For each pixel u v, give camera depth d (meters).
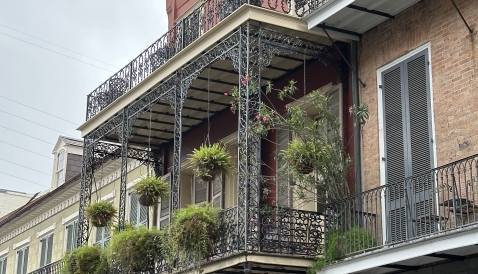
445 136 11.09
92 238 21.19
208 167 12.95
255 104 12.14
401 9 12.18
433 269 10.62
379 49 12.49
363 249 10.87
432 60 11.54
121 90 16.31
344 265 11.05
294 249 11.78
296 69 14.16
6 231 28.75
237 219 11.88
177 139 13.91
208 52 13.24
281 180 13.77
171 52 14.86
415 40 11.88
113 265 14.84
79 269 15.41
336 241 11.43
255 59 12.59
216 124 16.58
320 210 13.15
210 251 12.27
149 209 18.56
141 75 15.66
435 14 11.62
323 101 12.25
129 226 15.59
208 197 16.69
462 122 10.87
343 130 12.82
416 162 11.48
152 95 15.05
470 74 10.89
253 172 11.84
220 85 14.99
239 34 12.37
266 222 11.78
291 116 12.37
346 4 11.94
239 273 12.48
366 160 12.33
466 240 9.29
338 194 11.89
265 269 11.95
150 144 18.33
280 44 12.59
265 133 11.98
